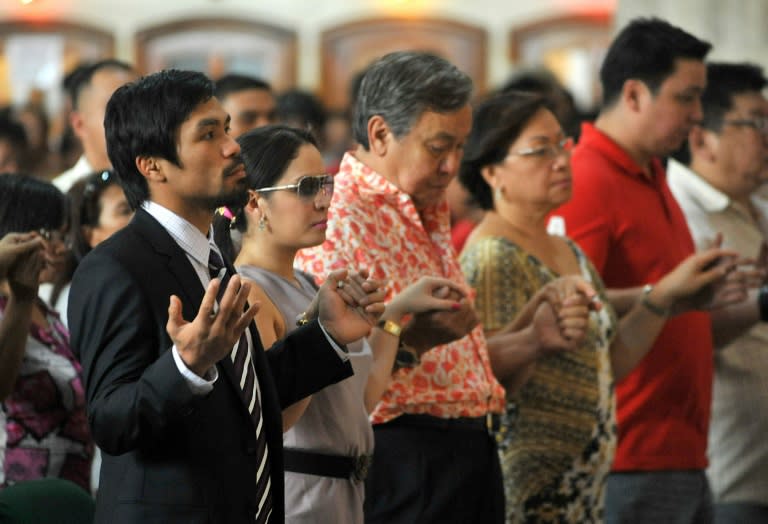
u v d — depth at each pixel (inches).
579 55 1031.6
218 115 214.4
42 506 232.2
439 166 285.7
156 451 204.7
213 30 1037.2
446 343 273.4
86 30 1022.4
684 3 650.2
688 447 356.2
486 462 289.7
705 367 364.2
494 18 1037.8
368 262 280.4
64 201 305.4
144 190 215.3
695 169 418.0
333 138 725.3
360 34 1040.8
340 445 250.5
